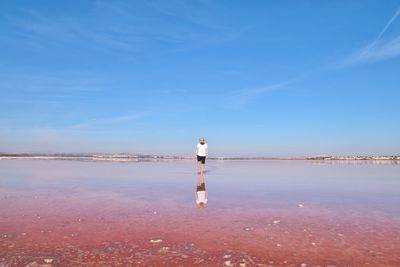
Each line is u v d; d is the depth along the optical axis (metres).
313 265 4.79
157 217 7.79
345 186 14.36
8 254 5.20
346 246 5.60
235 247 5.57
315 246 5.61
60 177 17.86
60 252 5.31
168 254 5.24
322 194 11.75
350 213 8.28
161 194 11.62
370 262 4.89
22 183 14.77
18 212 8.24
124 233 6.39
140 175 19.86
